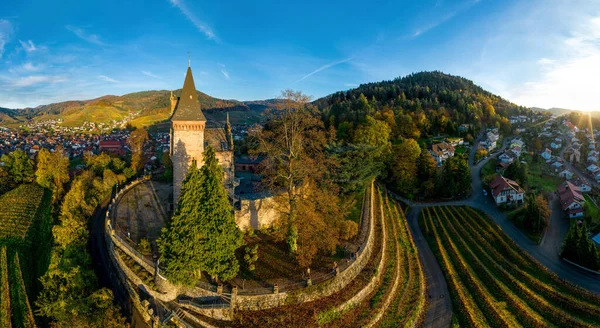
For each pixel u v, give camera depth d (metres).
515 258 61.72
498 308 47.38
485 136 155.62
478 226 74.19
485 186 98.50
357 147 62.78
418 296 48.69
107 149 136.12
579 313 46.22
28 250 57.66
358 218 56.41
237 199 50.91
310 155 54.88
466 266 58.09
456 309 47.59
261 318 35.25
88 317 33.00
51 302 38.59
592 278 55.69
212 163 40.28
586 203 85.50
